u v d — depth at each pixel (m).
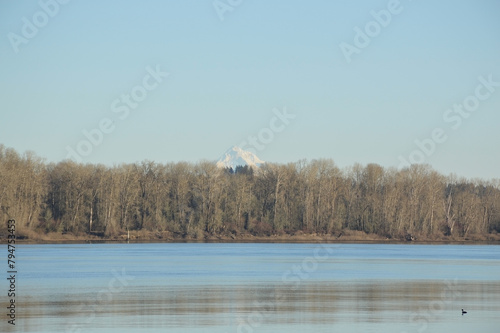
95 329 68.56
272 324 71.44
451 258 166.75
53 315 76.00
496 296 91.69
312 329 69.31
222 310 79.44
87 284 103.94
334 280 111.44
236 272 124.38
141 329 68.81
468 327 70.88
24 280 109.06
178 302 85.25
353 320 73.75
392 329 69.56
